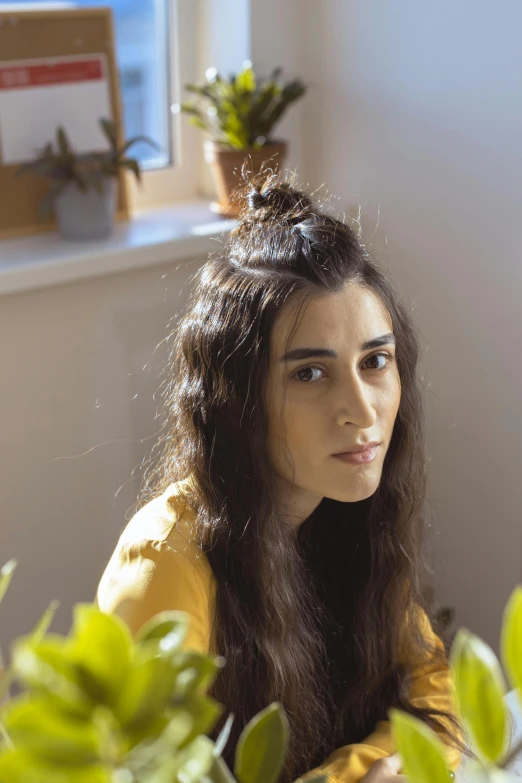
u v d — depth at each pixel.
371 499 1.06
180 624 0.29
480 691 0.30
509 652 0.28
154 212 1.71
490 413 1.53
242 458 0.90
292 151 1.72
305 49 1.67
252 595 0.92
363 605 1.07
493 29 1.35
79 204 1.46
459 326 1.54
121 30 1.64
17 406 1.45
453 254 1.51
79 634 0.25
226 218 1.64
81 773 0.24
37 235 1.54
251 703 0.93
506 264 1.44
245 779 0.37
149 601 0.87
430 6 1.44
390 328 0.92
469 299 1.51
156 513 0.95
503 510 1.55
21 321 1.42
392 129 1.56
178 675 0.26
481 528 1.60
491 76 1.38
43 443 1.49
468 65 1.41
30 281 1.37
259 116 1.55
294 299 0.85
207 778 0.34
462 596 1.67
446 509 1.65
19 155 1.50
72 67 1.53
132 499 1.62
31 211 1.53
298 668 0.96
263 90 1.53
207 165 1.79
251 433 0.89
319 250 0.87
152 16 1.68
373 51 1.55
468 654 0.31
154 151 1.76
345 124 1.64
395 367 0.90
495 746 0.30
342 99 1.63
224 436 0.91
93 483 1.57
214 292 0.92
